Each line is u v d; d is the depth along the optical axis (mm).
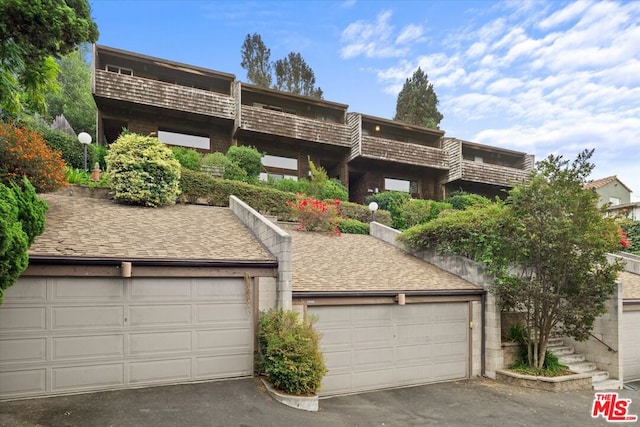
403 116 39156
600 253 9547
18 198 5938
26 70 7066
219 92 22172
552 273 9875
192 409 6176
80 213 9852
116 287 7051
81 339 6727
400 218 20703
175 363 7336
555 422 7578
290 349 7227
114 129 20828
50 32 6363
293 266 10070
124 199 11922
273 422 6074
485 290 10648
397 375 9438
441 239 12164
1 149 9117
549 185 9742
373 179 25844
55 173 9914
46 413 5684
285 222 15742
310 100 23406
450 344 10258
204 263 7617
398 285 9805
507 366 10516
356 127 23531
